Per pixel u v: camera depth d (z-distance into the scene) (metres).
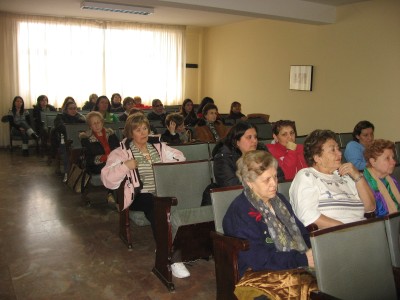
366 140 3.74
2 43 7.65
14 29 7.68
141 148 3.15
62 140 5.17
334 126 6.17
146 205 2.90
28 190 4.84
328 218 1.99
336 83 6.08
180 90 9.49
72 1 6.54
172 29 9.13
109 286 2.60
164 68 9.20
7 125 7.99
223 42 8.99
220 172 2.69
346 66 5.89
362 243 1.56
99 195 4.66
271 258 1.75
